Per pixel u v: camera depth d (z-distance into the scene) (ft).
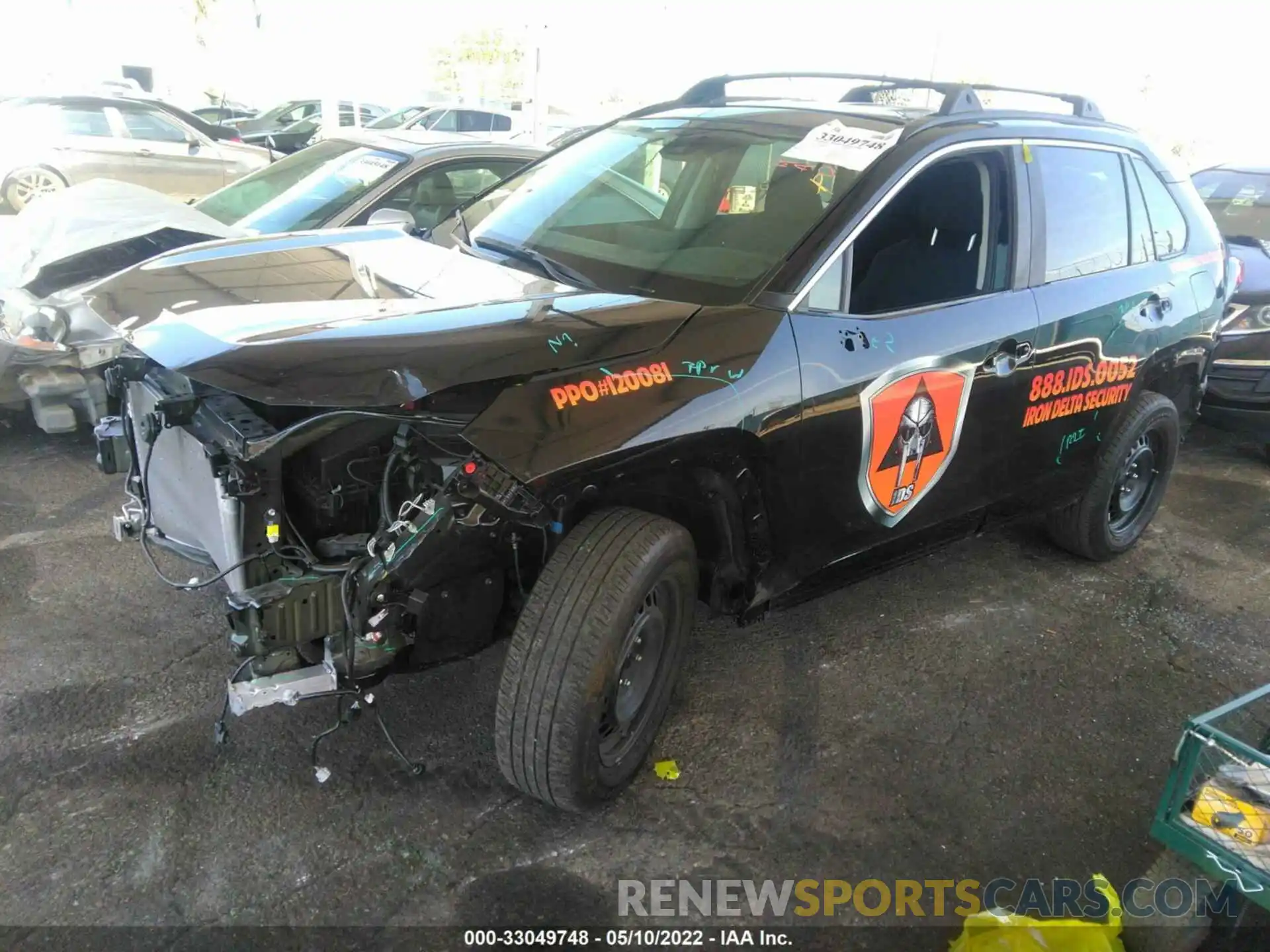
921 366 9.91
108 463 9.92
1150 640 12.62
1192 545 15.87
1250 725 8.00
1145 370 13.20
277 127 52.90
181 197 38.22
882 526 10.39
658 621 8.71
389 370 7.07
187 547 9.00
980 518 11.89
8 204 34.50
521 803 8.86
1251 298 19.06
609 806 8.89
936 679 11.30
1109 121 13.52
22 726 9.37
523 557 8.39
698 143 11.51
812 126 11.18
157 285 9.47
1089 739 10.43
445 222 12.55
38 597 11.68
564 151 13.00
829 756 9.80
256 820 8.42
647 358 8.14
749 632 11.96
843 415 9.27
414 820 8.55
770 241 9.73
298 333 7.41
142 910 7.45
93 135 36.11
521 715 7.80
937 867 8.46
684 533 8.46
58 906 7.42
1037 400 11.57
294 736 9.50
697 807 8.96
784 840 8.65
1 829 8.12
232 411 7.73
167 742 9.30
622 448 7.63
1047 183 11.67
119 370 8.79
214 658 10.71
